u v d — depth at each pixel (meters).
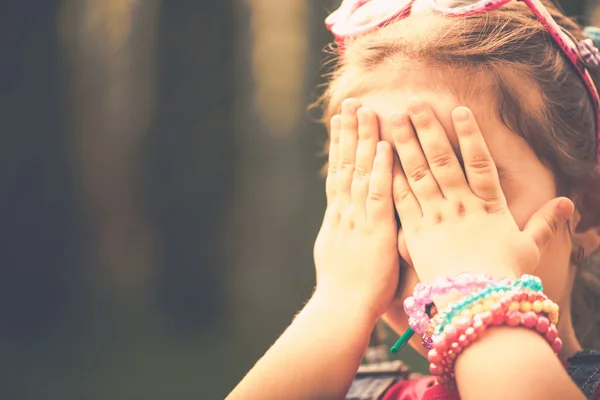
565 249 0.96
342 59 1.07
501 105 0.90
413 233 0.90
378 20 1.02
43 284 4.96
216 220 5.11
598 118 1.02
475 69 0.91
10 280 4.92
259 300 5.04
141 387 4.19
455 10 0.96
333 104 1.05
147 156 5.05
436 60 0.92
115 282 5.06
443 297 0.85
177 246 5.09
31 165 4.93
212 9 5.02
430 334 0.85
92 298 5.00
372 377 1.13
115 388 4.18
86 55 4.96
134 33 4.98
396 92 0.93
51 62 4.93
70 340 4.80
